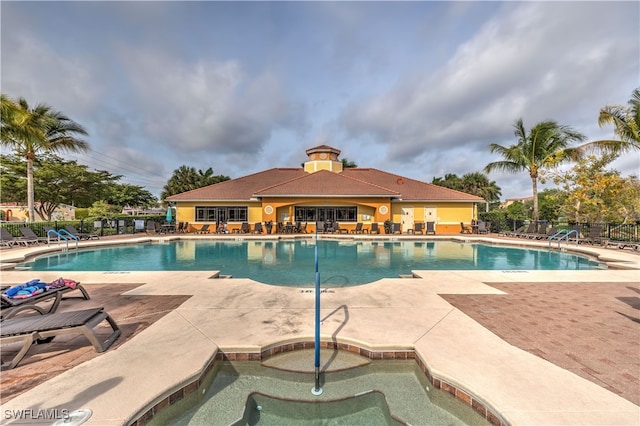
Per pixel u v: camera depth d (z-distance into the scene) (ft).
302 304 20.12
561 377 11.10
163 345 13.88
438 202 86.43
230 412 11.03
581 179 68.23
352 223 82.64
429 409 11.22
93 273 30.45
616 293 23.06
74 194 106.83
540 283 26.25
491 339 14.53
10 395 10.04
